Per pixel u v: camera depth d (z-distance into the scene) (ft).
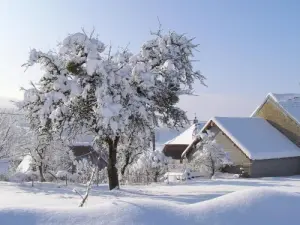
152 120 63.10
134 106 57.98
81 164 98.07
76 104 58.70
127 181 92.79
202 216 19.27
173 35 63.82
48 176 94.99
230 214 19.36
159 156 98.99
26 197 48.75
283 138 128.26
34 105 60.49
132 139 72.02
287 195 21.40
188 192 60.34
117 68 58.65
